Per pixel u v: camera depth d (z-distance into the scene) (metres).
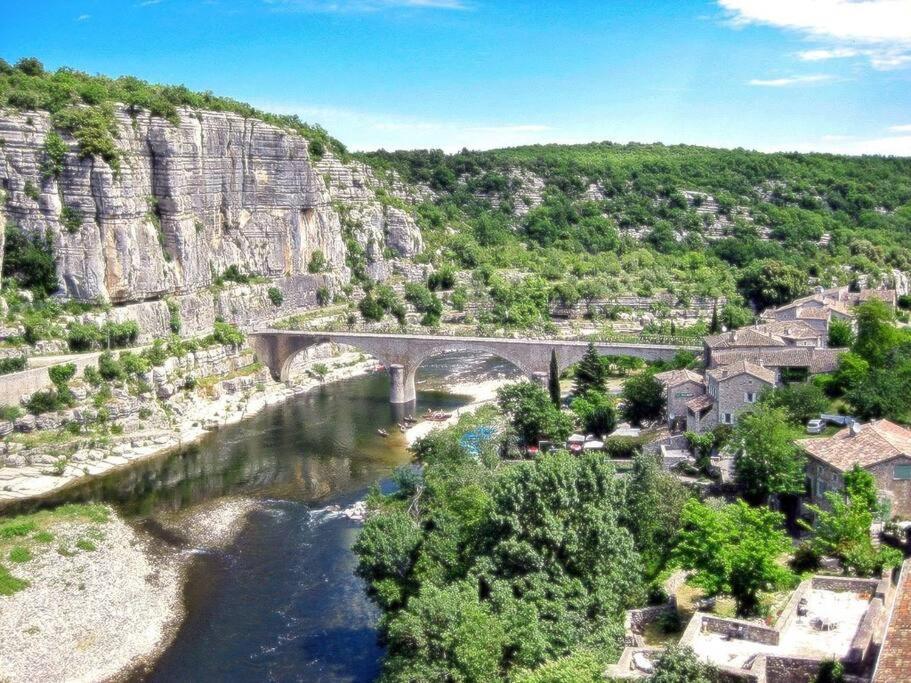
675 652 41.03
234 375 171.38
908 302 175.50
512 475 65.69
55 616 77.31
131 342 163.50
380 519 74.69
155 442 138.88
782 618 46.44
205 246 194.25
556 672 45.62
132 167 171.00
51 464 125.19
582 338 167.38
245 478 122.56
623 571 60.47
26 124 160.50
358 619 79.00
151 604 81.81
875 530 65.12
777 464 77.38
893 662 34.50
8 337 145.75
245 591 85.12
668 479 72.94
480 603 58.88
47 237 161.75
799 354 109.12
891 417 88.94
